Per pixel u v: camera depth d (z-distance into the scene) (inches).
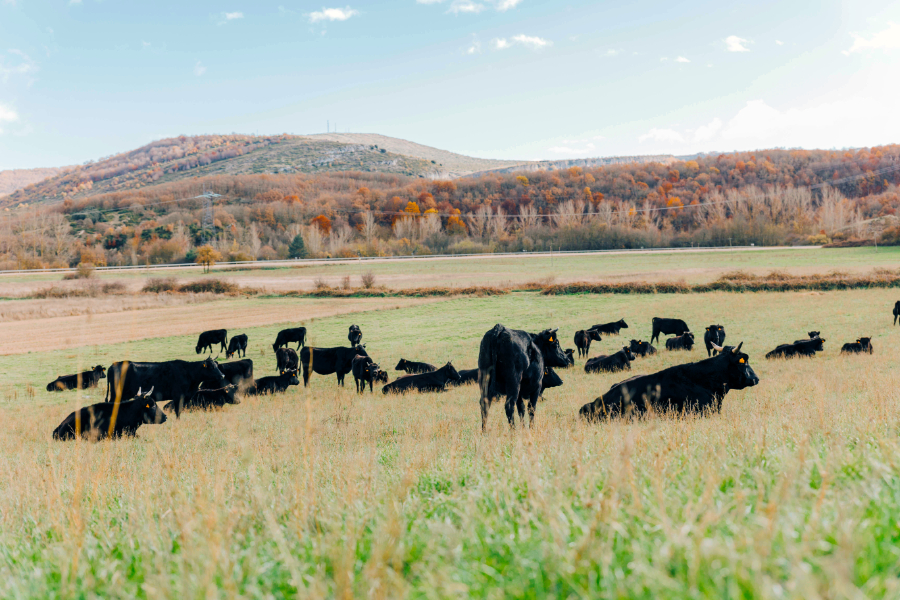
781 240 4178.2
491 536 104.5
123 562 110.7
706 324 1269.7
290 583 88.4
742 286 1764.3
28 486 207.2
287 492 160.9
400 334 1376.7
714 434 224.4
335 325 1519.4
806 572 66.2
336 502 141.6
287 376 771.4
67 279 2785.4
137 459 322.3
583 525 96.7
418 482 170.7
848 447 161.3
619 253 3686.0
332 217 5561.0
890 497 102.6
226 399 645.9
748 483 127.6
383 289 2080.5
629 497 115.6
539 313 1590.8
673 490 121.6
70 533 126.6
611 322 1289.4
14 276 2967.5
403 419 474.0
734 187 5762.8
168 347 1301.7
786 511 94.7
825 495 106.1
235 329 1501.0
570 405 517.3
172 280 2397.9
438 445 270.2
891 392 383.2
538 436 241.0
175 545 118.3
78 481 145.7
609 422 338.6
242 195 6692.9
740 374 400.5
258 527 129.6
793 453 154.9
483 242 4857.3
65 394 855.7
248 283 2468.0
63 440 471.5
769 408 388.8
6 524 159.0
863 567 72.1
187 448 353.7
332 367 864.9
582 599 72.4
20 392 876.0
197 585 86.0
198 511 130.3
